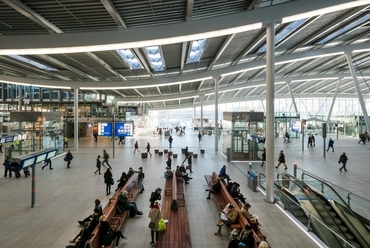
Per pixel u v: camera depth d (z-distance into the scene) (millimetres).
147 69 23375
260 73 34000
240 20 11523
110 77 28391
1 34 13117
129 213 9617
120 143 34531
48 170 17625
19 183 14195
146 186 13688
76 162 20641
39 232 8328
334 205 11750
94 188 13289
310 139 30172
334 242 8398
